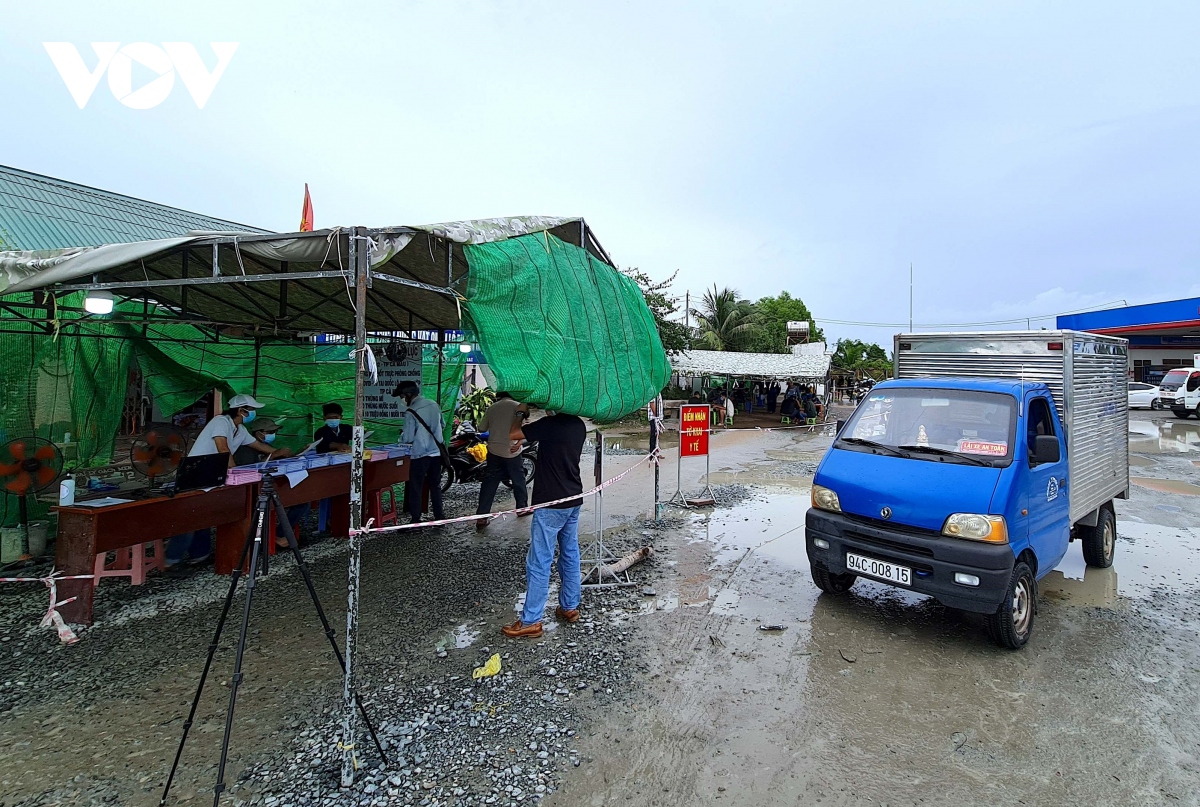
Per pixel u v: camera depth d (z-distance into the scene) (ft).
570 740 10.73
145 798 9.15
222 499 17.95
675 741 10.72
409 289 20.17
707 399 93.15
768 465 43.42
